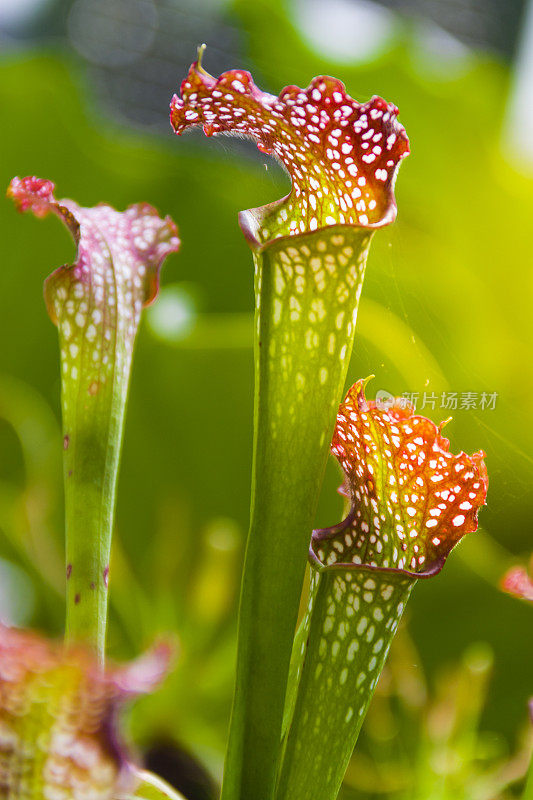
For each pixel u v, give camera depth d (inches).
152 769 46.2
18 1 83.7
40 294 77.2
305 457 27.5
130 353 29.4
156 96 82.2
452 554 58.2
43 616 65.0
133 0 82.4
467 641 60.9
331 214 28.1
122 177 75.9
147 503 68.0
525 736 44.8
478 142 76.3
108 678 25.0
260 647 27.7
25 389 76.6
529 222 75.9
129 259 29.7
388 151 27.4
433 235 76.2
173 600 60.6
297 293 27.4
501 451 39.0
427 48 78.3
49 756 25.4
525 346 65.2
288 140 27.7
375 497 29.1
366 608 28.5
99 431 28.6
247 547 27.7
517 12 84.9
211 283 77.2
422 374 43.5
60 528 66.8
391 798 49.5
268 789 28.0
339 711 28.6
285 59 75.2
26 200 29.5
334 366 27.5
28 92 74.9
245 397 66.6
